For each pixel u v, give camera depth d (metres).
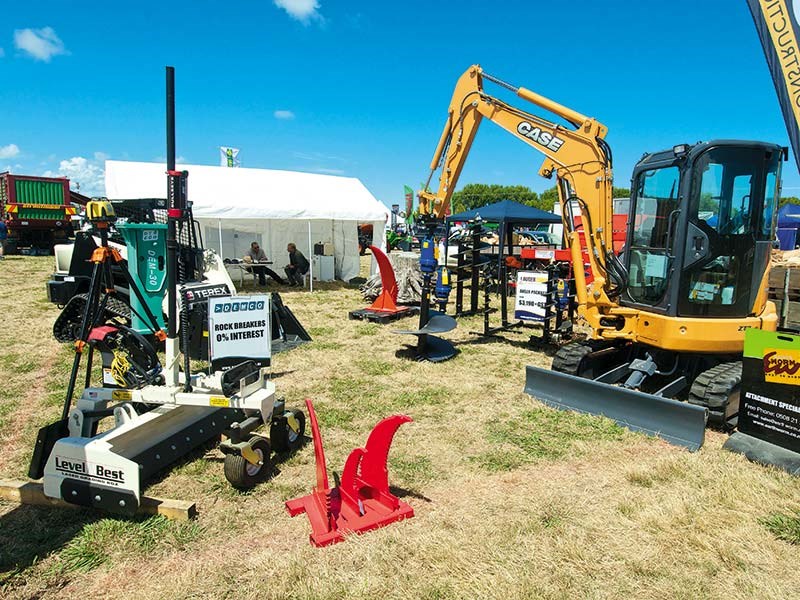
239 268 14.72
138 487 3.06
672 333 4.95
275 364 6.88
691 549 2.94
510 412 5.15
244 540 3.02
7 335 7.95
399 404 5.40
